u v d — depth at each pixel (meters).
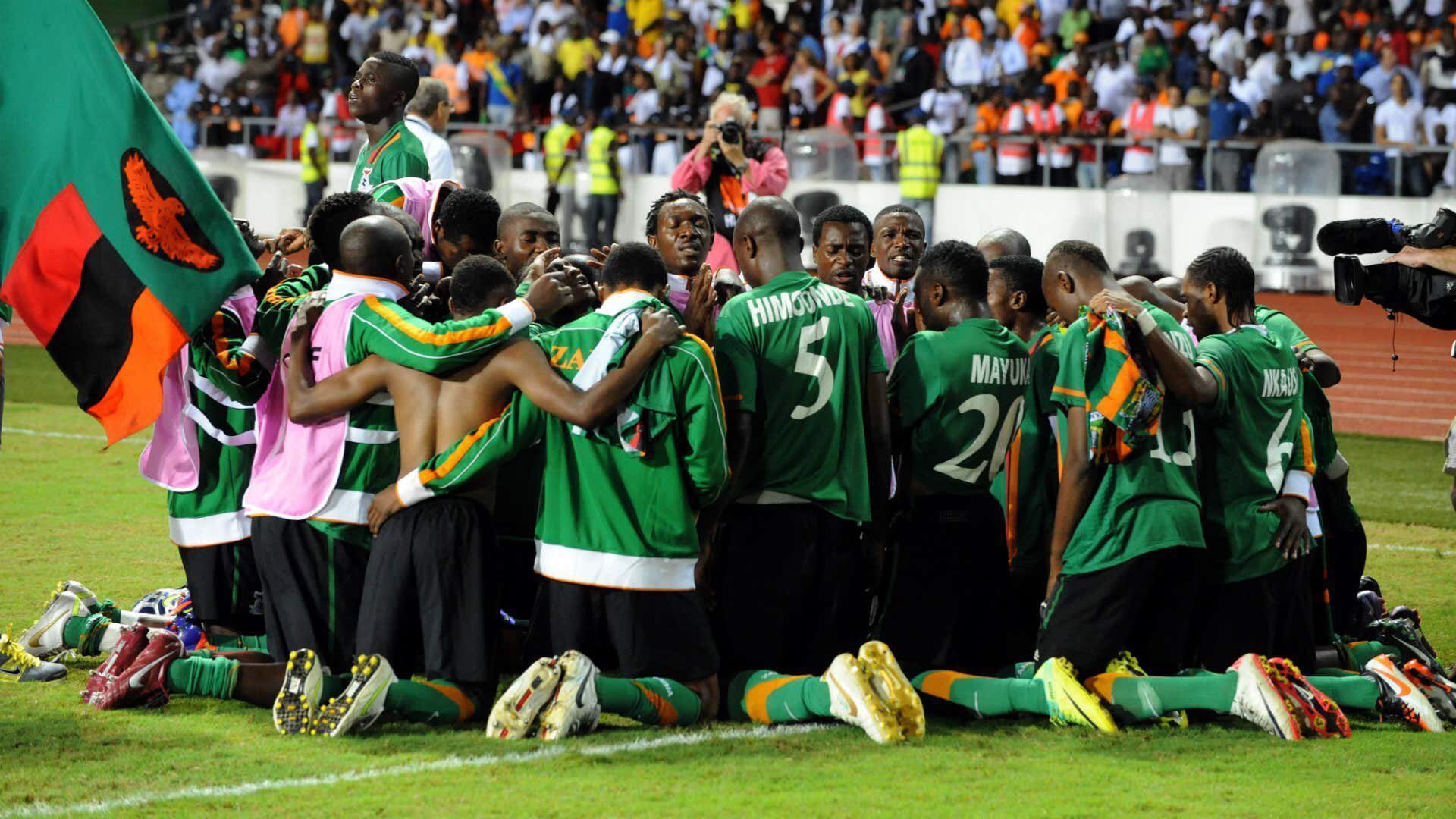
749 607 17.94
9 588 24.02
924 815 14.25
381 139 26.02
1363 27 74.81
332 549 17.98
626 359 16.70
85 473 34.97
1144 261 68.75
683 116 74.62
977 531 18.55
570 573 17.11
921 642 18.50
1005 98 73.00
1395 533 30.70
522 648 19.33
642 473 17.02
